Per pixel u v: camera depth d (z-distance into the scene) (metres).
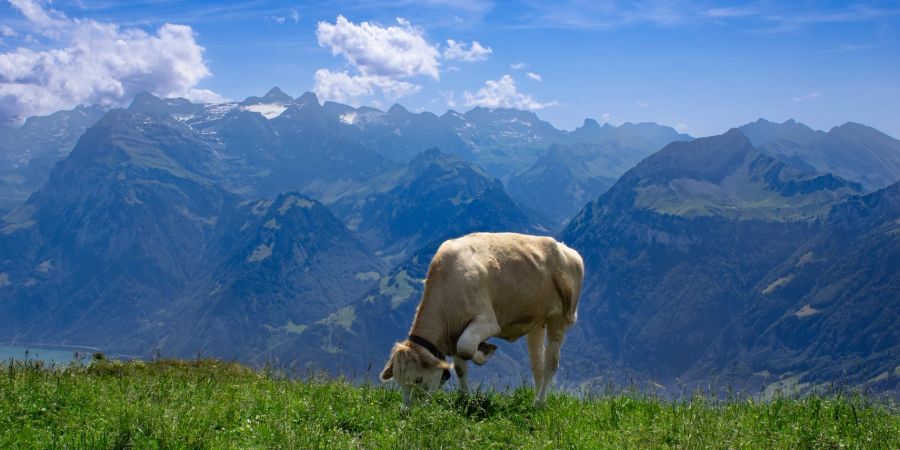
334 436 10.20
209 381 14.03
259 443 9.81
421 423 10.78
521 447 10.21
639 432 10.96
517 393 14.48
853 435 10.89
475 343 12.94
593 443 10.27
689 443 10.16
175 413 10.41
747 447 10.09
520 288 14.10
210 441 9.63
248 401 11.88
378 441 10.38
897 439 10.60
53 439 9.46
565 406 13.11
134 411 10.40
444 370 12.53
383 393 13.17
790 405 12.45
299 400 12.20
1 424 10.07
